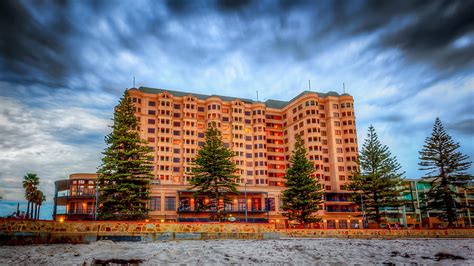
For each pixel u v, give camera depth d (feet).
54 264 46.44
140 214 159.74
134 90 374.02
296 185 219.82
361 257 62.08
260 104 429.38
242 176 396.78
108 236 87.10
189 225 100.83
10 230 71.41
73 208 270.26
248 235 110.52
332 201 360.89
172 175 369.71
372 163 222.28
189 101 399.24
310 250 75.41
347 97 400.47
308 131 392.06
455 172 218.38
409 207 352.69
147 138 371.15
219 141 199.11
